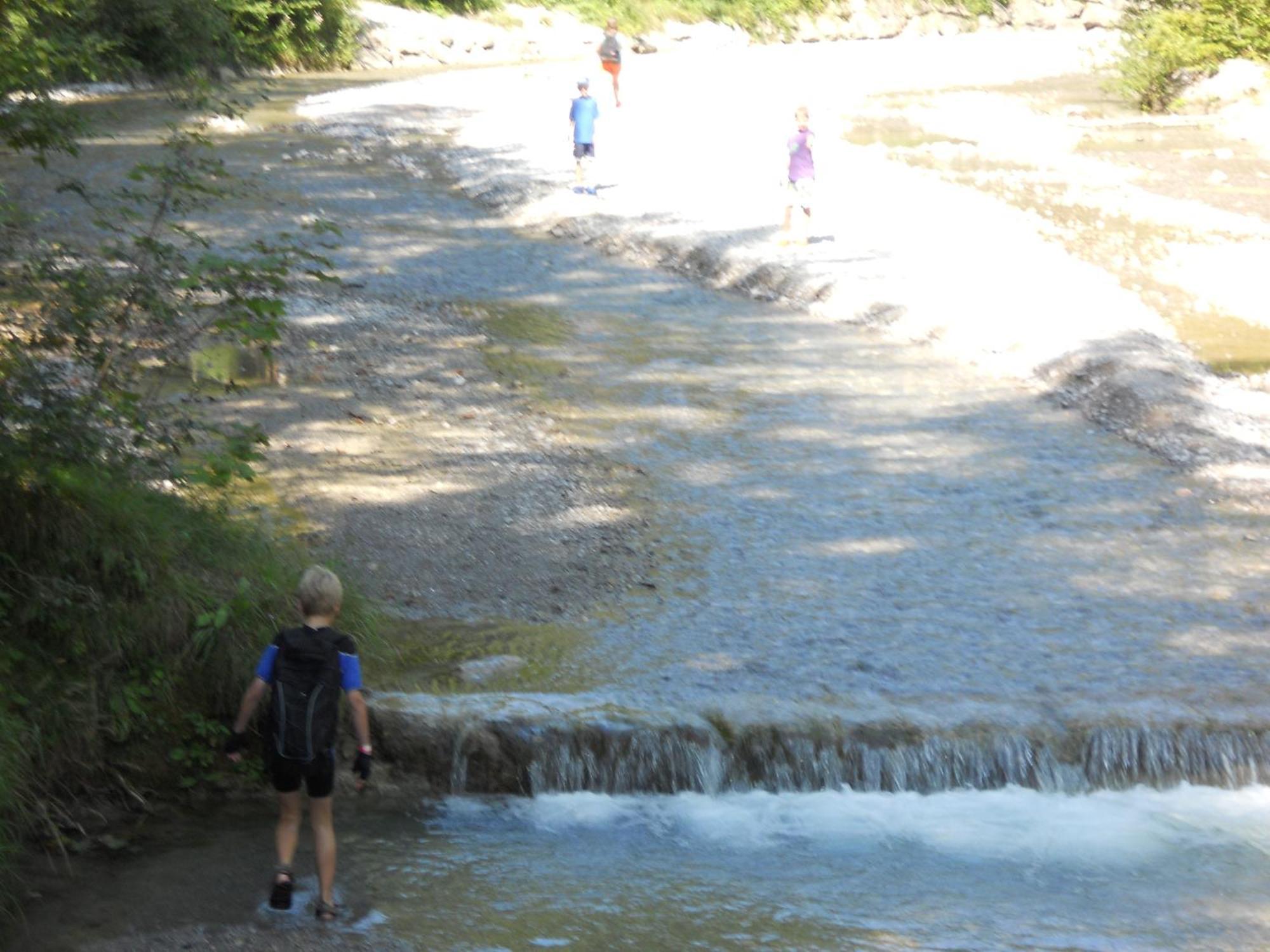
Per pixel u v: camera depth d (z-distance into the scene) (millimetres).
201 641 8055
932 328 16391
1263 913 6668
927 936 6422
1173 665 8773
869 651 8922
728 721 7965
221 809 7598
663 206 22281
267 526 10219
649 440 12938
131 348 9281
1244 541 10812
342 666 6645
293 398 13484
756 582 9984
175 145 10500
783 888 6875
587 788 7852
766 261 18875
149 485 8930
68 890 6746
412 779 7859
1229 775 7977
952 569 10250
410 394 13906
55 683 7672
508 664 8625
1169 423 13086
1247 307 17484
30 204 20906
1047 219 21906
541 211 22516
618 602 9609
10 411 8172
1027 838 7418
